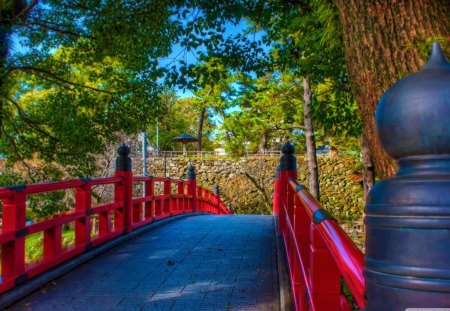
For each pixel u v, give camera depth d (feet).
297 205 10.06
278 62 28.45
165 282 14.87
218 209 59.00
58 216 16.28
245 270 16.40
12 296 12.66
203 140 159.94
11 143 27.71
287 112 55.62
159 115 30.58
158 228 27.27
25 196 13.88
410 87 2.58
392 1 8.43
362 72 9.01
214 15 23.25
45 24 26.16
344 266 3.36
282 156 21.68
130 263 17.49
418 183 2.39
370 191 2.73
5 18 21.93
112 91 30.07
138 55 27.30
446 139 2.44
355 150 60.85
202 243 21.88
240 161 93.15
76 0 25.50
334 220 4.84
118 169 22.94
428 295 2.25
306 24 21.53
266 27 27.25
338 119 26.96
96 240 19.19
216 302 12.78
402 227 2.38
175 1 22.11
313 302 5.77
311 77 26.66
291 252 13.01
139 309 12.26
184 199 37.76
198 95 83.82
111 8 22.81
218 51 25.71
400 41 8.36
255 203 90.89
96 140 28.73
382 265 2.44
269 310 12.10
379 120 2.76
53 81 27.94
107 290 13.97
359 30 8.95
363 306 2.71
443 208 2.26
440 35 8.18
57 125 27.25
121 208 22.81
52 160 28.32
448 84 2.47
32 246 25.00
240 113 54.29
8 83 22.40
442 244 2.27
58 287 14.28
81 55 28.14
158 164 94.84
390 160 8.80
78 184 17.65
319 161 89.61
